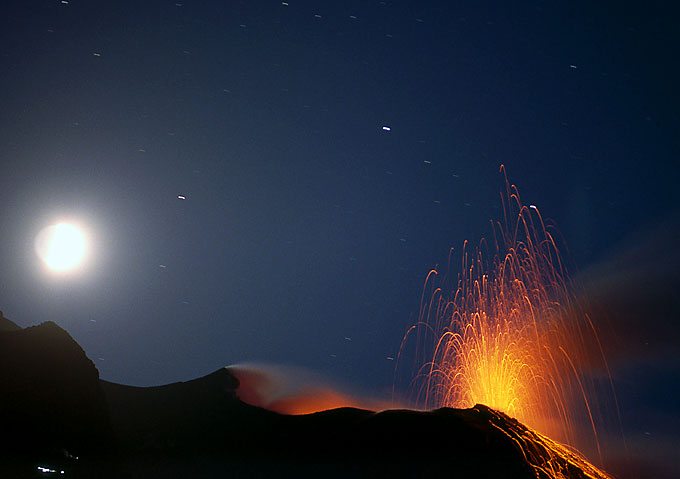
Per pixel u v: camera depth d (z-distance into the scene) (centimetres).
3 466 1605
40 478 1588
